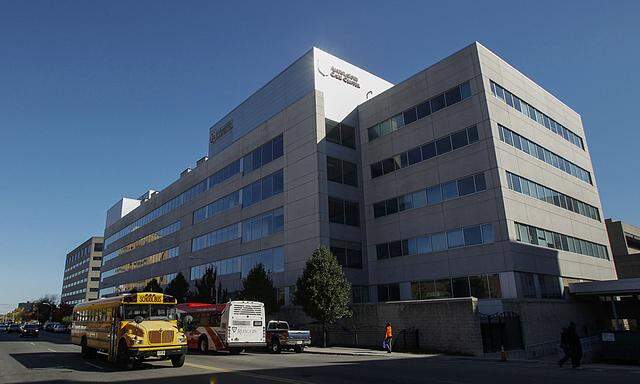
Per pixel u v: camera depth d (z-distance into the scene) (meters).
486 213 31.95
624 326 42.81
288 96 46.41
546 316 30.48
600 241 44.25
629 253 66.75
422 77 38.50
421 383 12.58
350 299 38.50
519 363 19.89
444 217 34.78
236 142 52.53
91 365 18.52
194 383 12.71
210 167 57.72
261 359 21.56
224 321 25.41
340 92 44.28
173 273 63.75
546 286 33.25
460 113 34.91
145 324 17.52
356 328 31.88
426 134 37.44
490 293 30.78
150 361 20.23
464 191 33.69
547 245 34.97
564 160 42.06
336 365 18.17
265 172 46.47
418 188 37.31
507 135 34.31
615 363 21.73
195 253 58.09
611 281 33.44
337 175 41.09
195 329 28.14
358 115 44.94
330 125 42.19
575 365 17.81
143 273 75.50
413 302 27.98
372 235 40.91
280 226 42.91
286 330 27.25
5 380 13.94
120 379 13.85
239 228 49.22
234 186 51.59
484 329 24.94
